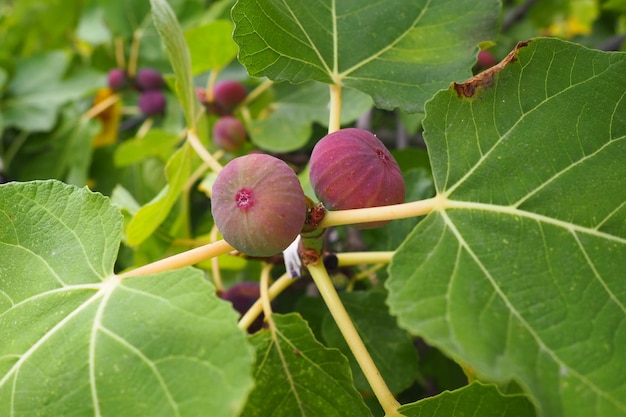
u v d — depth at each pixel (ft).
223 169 0.97
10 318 0.92
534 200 0.90
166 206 1.41
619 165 0.91
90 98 2.65
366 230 1.68
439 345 0.74
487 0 1.26
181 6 2.43
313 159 1.02
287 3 1.19
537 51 0.97
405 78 1.22
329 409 1.05
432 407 0.92
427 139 0.95
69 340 0.85
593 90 0.95
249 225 0.91
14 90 2.53
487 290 0.82
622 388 0.72
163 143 2.14
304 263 1.03
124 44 2.57
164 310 0.83
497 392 0.92
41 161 2.45
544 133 0.94
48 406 0.81
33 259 0.97
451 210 0.91
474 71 1.99
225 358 0.76
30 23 2.91
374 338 1.37
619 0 2.26
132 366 0.80
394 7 1.26
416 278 0.82
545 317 0.79
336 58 1.23
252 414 1.03
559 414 0.71
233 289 1.33
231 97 2.03
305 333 1.06
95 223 0.99
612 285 0.82
